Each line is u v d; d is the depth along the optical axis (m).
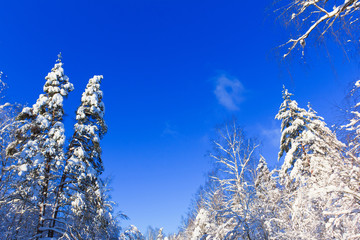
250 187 13.90
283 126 19.05
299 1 4.55
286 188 13.27
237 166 14.86
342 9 4.22
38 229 13.52
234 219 10.72
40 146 14.71
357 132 5.86
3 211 13.30
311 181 9.55
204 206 20.36
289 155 16.14
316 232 9.19
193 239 18.19
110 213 19.39
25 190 13.17
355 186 7.04
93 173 15.41
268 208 11.70
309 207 9.37
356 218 6.93
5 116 13.04
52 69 17.97
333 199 7.54
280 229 11.41
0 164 12.58
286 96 19.55
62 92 17.02
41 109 16.25
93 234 14.63
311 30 4.59
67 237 13.05
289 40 4.81
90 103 17.48
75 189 14.76
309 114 17.42
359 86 4.49
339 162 7.30
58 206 15.04
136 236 20.84
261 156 19.92
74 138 16.70
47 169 15.05
